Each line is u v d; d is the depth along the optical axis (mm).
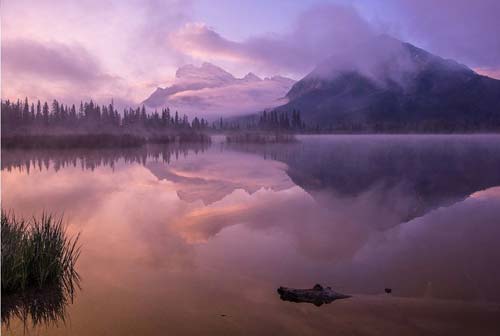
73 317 6254
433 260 9227
